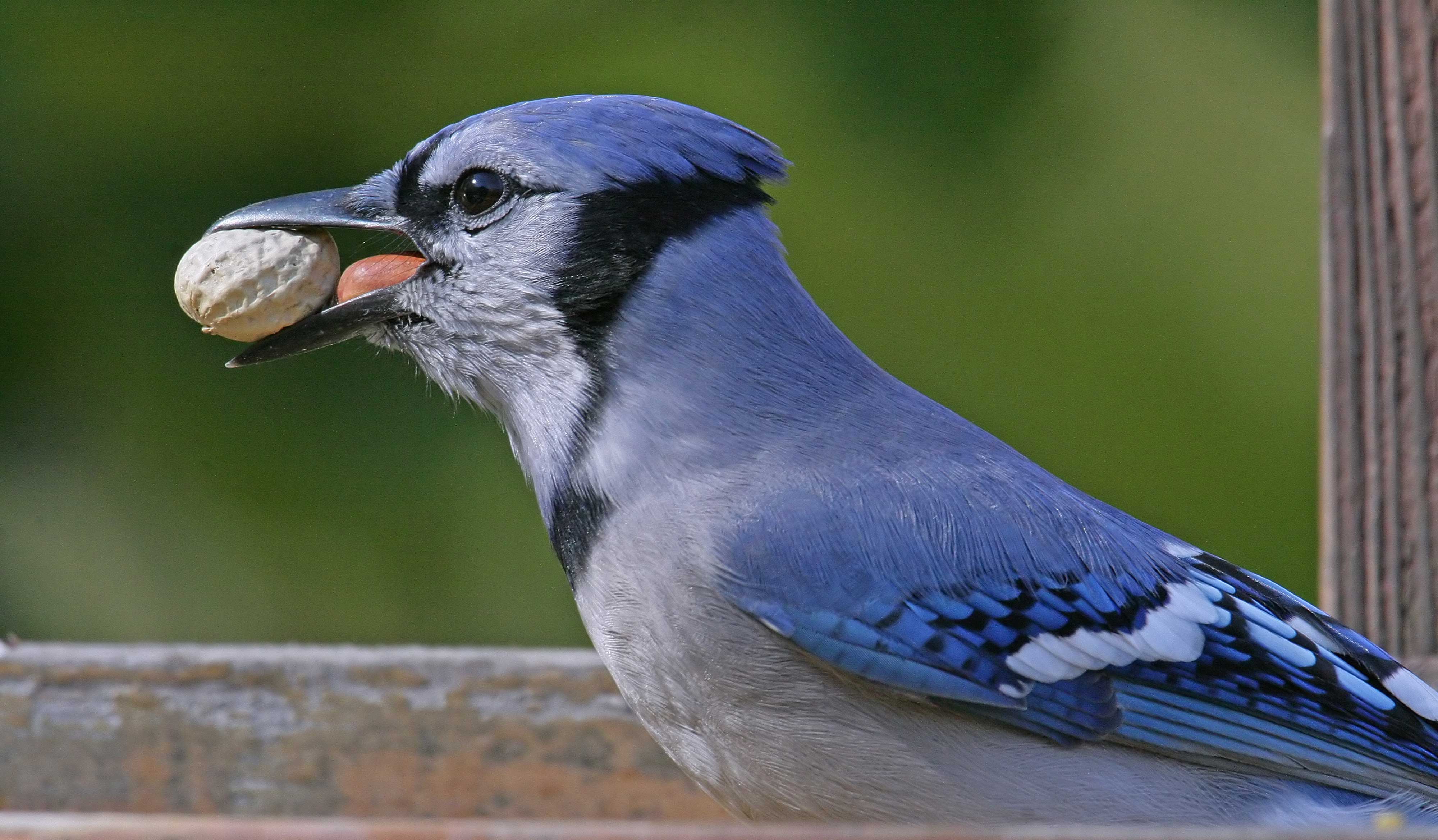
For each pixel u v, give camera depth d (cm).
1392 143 253
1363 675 250
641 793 253
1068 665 250
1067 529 251
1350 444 253
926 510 250
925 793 250
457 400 253
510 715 253
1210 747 250
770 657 250
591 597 251
